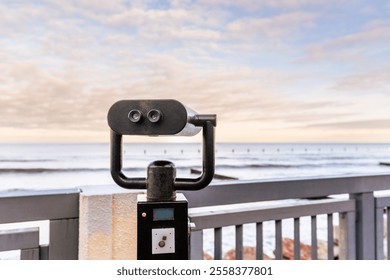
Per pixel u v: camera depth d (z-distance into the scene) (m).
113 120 0.72
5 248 1.00
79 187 1.23
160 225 0.76
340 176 1.59
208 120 0.80
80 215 1.08
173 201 0.78
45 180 11.70
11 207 1.00
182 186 0.80
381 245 1.63
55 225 1.08
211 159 0.80
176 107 0.69
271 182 1.42
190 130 0.80
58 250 1.07
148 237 0.76
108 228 1.08
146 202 0.77
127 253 1.10
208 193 1.30
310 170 15.97
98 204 1.07
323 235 5.26
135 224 1.11
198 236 1.28
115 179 0.81
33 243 1.04
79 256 1.08
